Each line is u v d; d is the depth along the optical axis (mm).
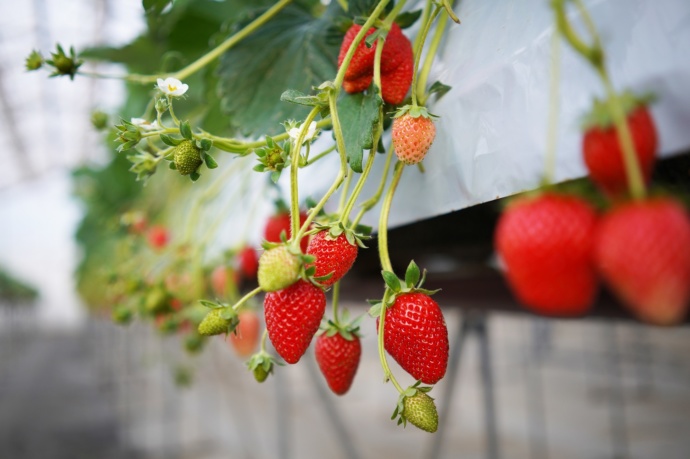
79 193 2316
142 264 889
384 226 317
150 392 4605
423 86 343
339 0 427
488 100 305
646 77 221
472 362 5168
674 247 189
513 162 286
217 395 4297
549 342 5023
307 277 274
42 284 12820
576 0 226
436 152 342
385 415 3508
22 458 2863
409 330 298
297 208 284
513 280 279
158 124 314
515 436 2828
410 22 375
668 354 4746
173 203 1275
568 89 254
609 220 205
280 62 469
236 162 793
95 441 3131
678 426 2750
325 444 2934
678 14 215
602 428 2844
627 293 196
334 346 366
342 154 292
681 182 342
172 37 818
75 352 8172
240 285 1229
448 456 2584
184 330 911
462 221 696
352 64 335
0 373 6449
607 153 220
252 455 2734
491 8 340
